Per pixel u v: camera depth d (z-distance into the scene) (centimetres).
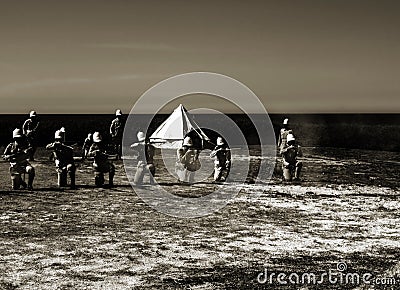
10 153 1811
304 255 1081
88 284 889
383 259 1057
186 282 906
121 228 1298
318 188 1981
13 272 946
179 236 1228
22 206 1546
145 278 924
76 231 1256
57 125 3769
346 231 1295
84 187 1905
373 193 1880
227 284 900
